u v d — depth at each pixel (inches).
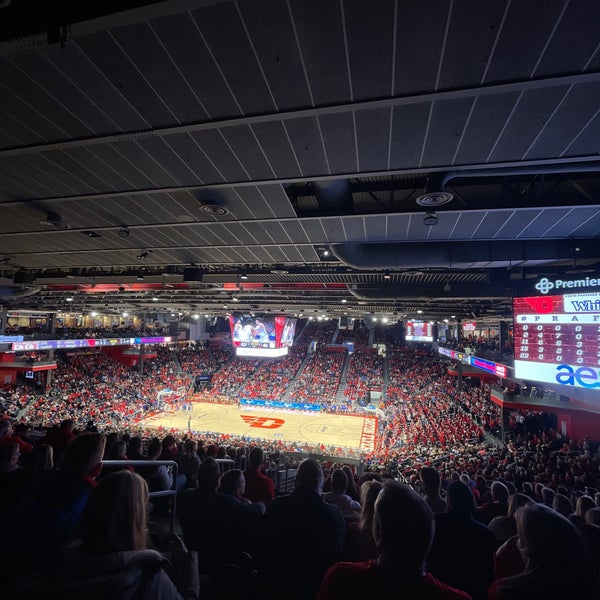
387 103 134.3
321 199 237.0
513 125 145.2
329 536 127.0
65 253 371.9
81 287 742.5
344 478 214.4
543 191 223.3
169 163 187.5
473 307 824.3
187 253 357.4
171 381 1966.0
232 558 138.9
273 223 264.2
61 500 95.3
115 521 70.5
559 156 165.5
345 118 145.2
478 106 134.7
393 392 1704.0
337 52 114.2
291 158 177.3
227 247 331.0
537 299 345.4
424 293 515.2
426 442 1004.6
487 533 132.3
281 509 132.7
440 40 108.4
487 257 314.2
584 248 289.6
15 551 85.8
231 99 137.6
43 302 1177.4
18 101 142.6
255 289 661.3
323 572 123.7
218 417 1581.0
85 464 101.9
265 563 127.6
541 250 304.7
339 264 406.6
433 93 128.2
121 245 338.6
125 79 129.7
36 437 363.6
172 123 153.9
